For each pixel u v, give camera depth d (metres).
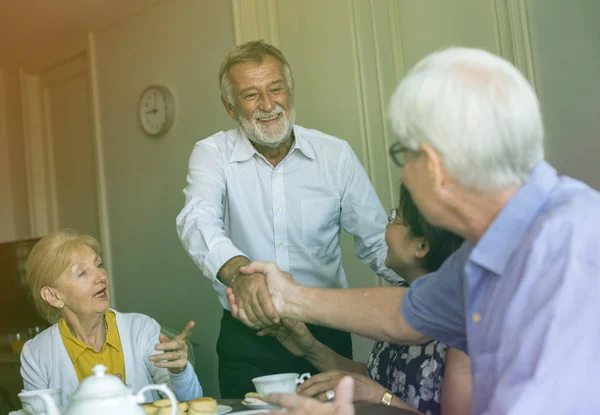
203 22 4.34
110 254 5.23
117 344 2.17
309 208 2.51
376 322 1.38
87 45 5.32
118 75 5.08
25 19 5.11
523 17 2.93
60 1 4.84
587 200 0.96
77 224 5.66
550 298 0.89
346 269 3.68
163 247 4.76
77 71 5.54
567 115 2.83
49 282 2.12
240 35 4.04
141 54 4.86
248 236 2.53
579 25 2.76
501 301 0.99
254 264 1.69
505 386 0.89
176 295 4.66
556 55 2.85
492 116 0.97
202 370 4.42
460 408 1.40
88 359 2.15
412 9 3.34
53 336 2.17
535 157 1.00
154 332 2.22
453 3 3.18
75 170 5.64
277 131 2.39
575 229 0.92
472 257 1.02
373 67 3.52
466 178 1.00
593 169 2.76
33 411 1.68
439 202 1.05
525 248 0.96
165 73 4.68
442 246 1.62
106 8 4.96
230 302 1.77
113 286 5.21
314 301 1.52
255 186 2.52
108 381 1.33
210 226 2.25
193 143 4.49
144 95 4.81
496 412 0.89
